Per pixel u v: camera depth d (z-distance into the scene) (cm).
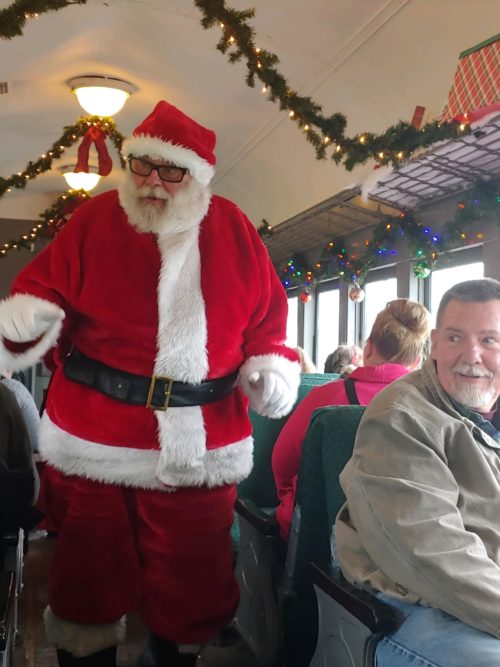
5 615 152
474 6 307
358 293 521
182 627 171
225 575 178
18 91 521
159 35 430
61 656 174
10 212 819
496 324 159
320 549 185
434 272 466
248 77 299
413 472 145
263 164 589
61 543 170
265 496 256
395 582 140
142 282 165
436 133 264
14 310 157
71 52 455
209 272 170
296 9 369
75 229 168
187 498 171
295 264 642
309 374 291
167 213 166
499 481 156
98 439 163
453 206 413
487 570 134
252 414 257
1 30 277
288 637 189
